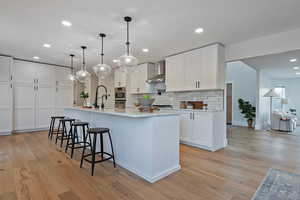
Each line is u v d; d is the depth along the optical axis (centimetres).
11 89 477
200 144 362
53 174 233
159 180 218
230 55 367
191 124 382
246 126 685
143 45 370
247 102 673
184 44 364
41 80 545
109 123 294
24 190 192
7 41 349
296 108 779
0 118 464
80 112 402
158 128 221
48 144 386
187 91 456
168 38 328
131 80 595
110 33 305
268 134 521
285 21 258
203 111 358
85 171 244
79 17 248
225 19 253
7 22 264
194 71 392
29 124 525
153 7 221
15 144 382
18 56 472
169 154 238
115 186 203
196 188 199
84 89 799
